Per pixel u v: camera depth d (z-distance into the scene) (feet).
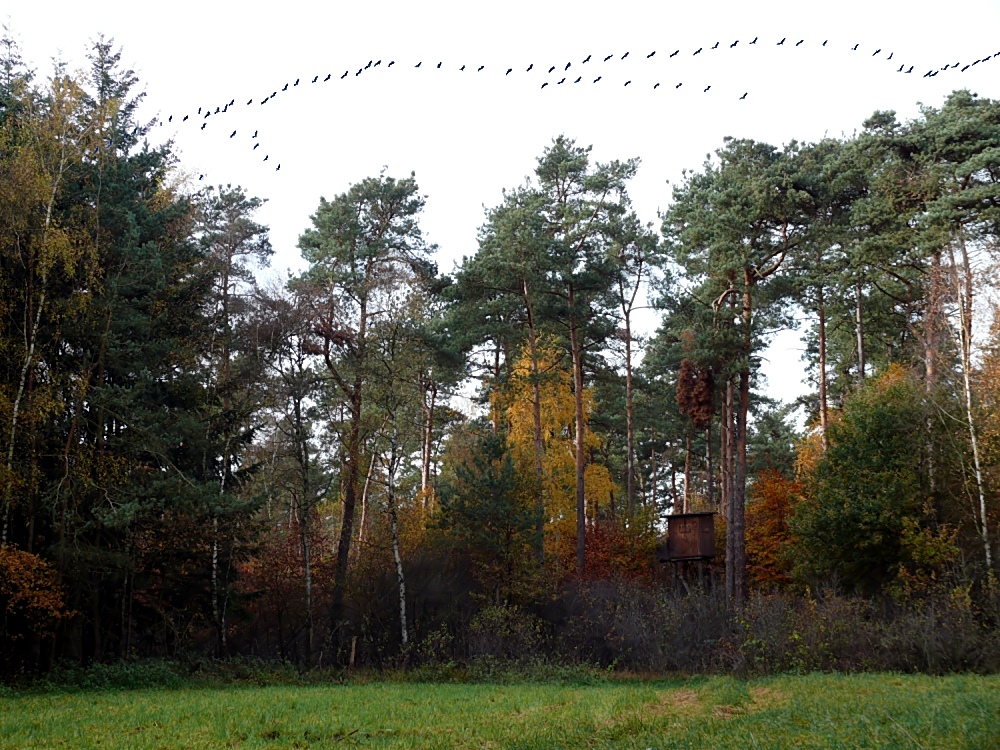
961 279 113.09
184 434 107.96
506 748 49.80
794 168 126.21
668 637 114.21
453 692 88.58
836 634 98.32
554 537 160.15
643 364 192.85
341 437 126.82
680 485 248.73
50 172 101.65
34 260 100.83
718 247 126.21
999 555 104.78
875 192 124.98
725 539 158.61
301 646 128.77
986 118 118.83
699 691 78.48
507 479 128.67
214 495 105.60
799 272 132.98
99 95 119.65
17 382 98.78
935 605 98.43
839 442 123.75
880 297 158.10
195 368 118.01
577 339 154.61
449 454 164.55
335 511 175.01
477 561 128.36
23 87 102.47
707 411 138.62
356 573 130.11
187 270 119.34
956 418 111.65
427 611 127.34
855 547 116.37
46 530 104.06
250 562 140.15
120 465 103.40
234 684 103.91
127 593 113.39
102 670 98.99
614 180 155.33
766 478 162.20
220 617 117.80
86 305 100.94
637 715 59.77
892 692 63.98
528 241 140.77
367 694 86.48
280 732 58.18
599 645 118.52
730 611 113.29
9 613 100.63
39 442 99.76
